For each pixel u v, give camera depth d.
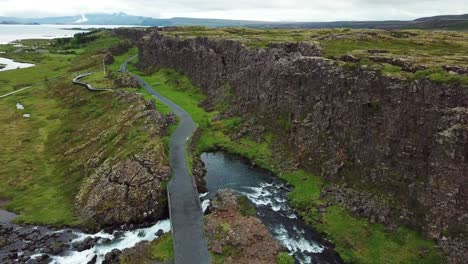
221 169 92.44
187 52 171.25
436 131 61.56
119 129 102.94
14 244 66.50
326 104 87.12
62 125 126.69
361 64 80.44
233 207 69.50
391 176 68.81
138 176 77.12
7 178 91.06
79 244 65.31
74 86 165.38
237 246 58.66
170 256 58.34
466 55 84.62
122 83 156.25
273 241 61.00
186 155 89.06
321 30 168.38
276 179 87.25
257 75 118.88
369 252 60.34
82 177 87.62
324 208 72.38
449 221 57.34
